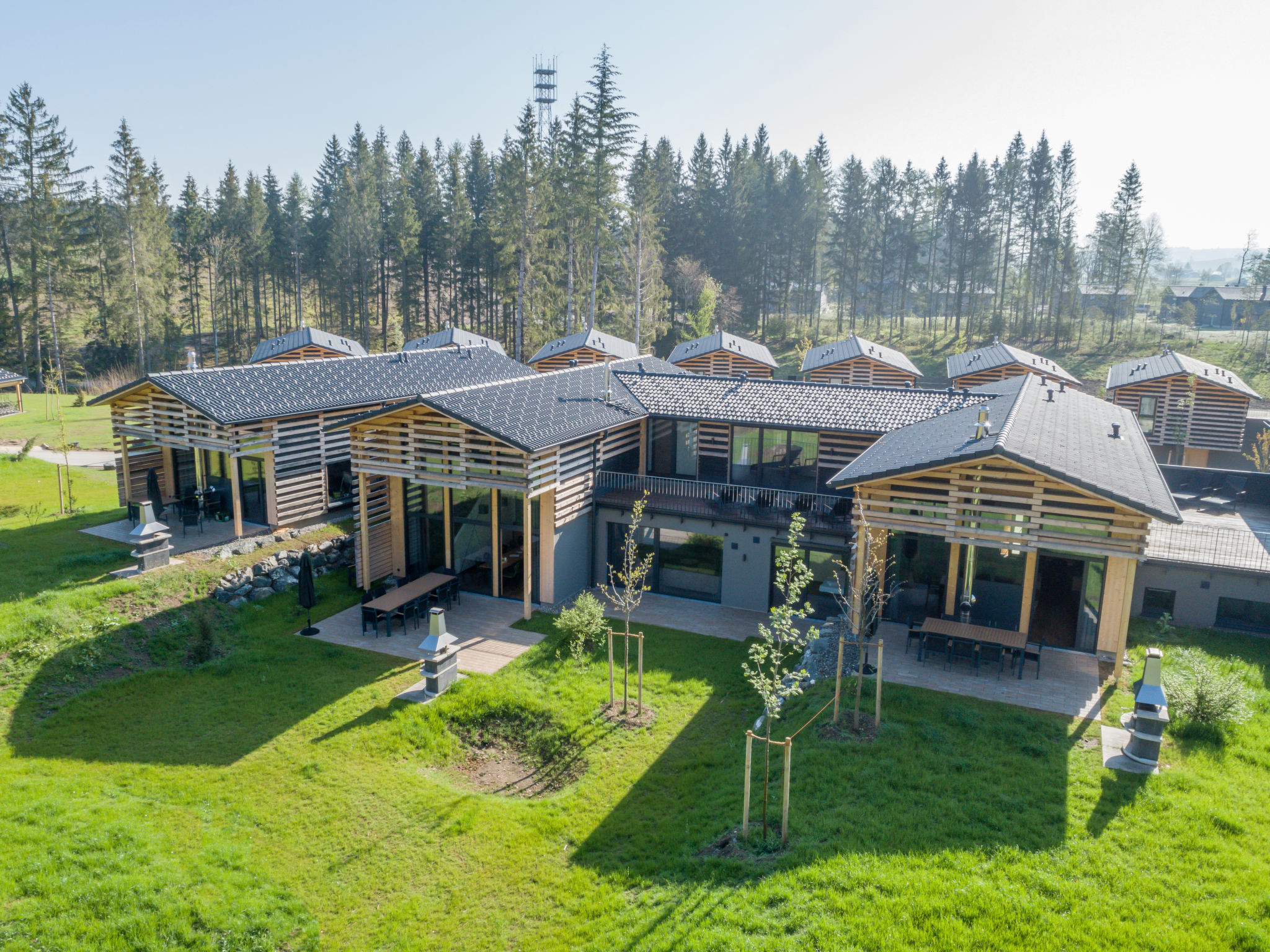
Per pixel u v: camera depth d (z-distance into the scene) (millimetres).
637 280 64938
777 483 25562
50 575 21609
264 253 80625
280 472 25656
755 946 9656
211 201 93688
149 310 68562
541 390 25516
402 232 75812
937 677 17422
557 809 13867
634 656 19812
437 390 30688
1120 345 75312
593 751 15633
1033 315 86250
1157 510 15641
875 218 88188
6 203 61000
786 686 15531
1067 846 11328
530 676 18578
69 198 63344
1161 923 9727
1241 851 11172
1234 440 38219
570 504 23328
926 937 9570
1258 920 9742
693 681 18438
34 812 12844
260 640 20547
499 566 23453
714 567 23594
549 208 67125
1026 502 17141
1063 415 22391
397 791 14469
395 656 19781
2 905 10570
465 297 81062
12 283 62406
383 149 94500
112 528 25828
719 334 51875
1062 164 78375
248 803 14000
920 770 13516
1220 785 12922
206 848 12516
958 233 85375
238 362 79188
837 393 26234
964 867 10891
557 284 70500
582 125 61344
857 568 18531
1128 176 73000
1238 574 19906
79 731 16141
